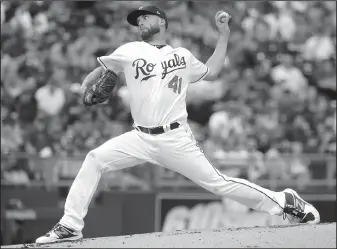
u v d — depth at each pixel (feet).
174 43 151.43
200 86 148.15
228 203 117.29
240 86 149.89
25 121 133.08
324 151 140.97
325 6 167.43
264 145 139.85
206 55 151.74
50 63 141.69
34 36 144.46
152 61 61.31
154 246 55.42
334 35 164.96
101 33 149.38
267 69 155.12
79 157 120.26
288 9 165.17
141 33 63.21
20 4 145.89
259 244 55.16
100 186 121.29
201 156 62.34
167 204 117.29
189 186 121.60
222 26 64.80
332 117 149.79
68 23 149.48
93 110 135.23
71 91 138.41
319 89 161.58
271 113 146.00
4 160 119.03
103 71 64.59
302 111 148.87
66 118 136.36
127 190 119.96
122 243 57.57
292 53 161.79
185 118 62.39
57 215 115.96
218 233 60.90
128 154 62.34
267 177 123.44
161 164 63.00
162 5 157.28
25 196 117.91
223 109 141.59
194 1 159.53
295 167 124.67
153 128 61.21
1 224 115.96
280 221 115.14
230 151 132.26
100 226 115.55
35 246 59.82
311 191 121.49
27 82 137.08
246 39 157.79
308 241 55.62
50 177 119.55
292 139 143.02
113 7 154.30
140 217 117.08
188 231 64.39
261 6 163.63
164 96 61.00
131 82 61.72
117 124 136.15
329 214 119.75
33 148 128.47
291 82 153.48
